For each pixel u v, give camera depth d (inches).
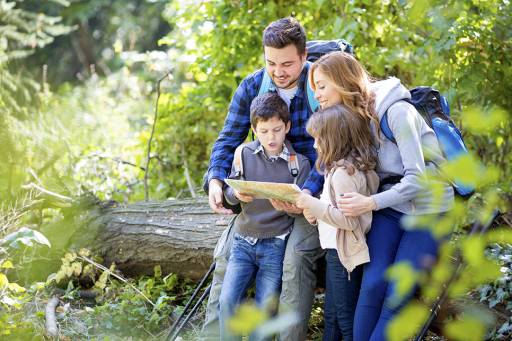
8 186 235.6
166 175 280.4
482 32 206.8
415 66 239.5
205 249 198.7
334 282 150.7
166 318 191.9
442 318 161.8
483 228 120.3
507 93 214.4
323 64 147.2
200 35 273.9
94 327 187.2
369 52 238.7
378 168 146.3
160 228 207.6
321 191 155.9
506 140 225.1
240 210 163.8
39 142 289.4
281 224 158.2
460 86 211.8
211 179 168.2
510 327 156.8
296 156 160.2
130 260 210.8
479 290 165.0
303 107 162.2
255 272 161.9
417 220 91.7
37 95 377.4
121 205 220.8
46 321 182.9
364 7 243.0
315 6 241.3
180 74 374.6
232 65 259.4
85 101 474.3
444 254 97.1
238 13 255.6
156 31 715.4
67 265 204.7
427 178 135.9
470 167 67.4
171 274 204.5
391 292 137.9
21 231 187.2
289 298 154.3
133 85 475.2
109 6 719.7
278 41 155.3
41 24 394.6
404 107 141.8
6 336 170.1
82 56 701.9
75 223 217.2
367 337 140.6
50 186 250.4
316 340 179.2
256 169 160.4
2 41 359.6
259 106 154.9
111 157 278.5
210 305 165.0
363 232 144.1
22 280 212.4
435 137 144.6
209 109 271.3
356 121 143.6
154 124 262.1
